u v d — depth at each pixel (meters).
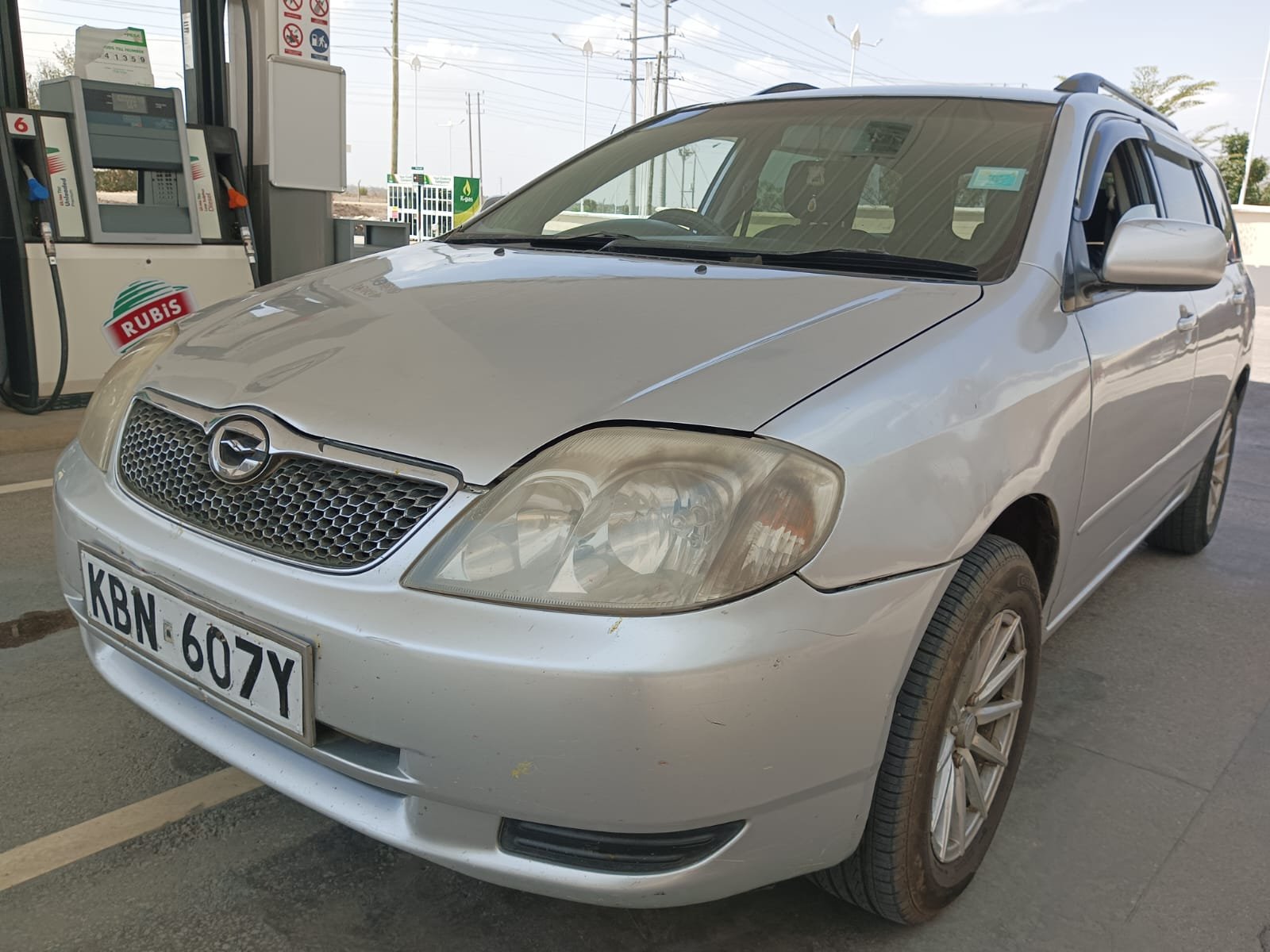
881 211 2.32
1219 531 4.61
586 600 1.36
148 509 1.77
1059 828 2.20
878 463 1.50
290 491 1.58
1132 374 2.35
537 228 2.71
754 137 2.71
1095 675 2.99
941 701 1.64
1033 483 1.84
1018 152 2.38
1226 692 2.92
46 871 1.91
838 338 1.68
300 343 1.86
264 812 2.12
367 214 41.06
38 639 2.85
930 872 1.76
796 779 1.45
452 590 1.41
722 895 1.50
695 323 1.75
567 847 1.46
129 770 2.25
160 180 5.86
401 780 1.45
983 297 1.93
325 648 1.44
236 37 6.25
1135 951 1.83
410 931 1.80
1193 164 3.52
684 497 1.39
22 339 5.27
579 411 1.50
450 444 1.49
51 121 5.22
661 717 1.32
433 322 1.85
